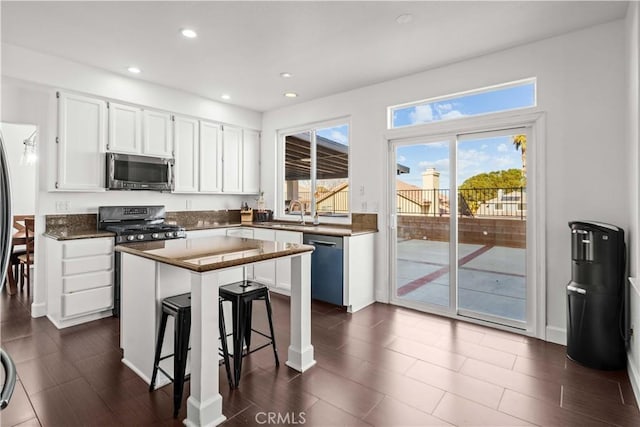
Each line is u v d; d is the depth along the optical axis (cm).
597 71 263
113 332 304
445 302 354
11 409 192
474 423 183
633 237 226
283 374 232
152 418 186
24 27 270
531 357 258
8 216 87
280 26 268
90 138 354
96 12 248
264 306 378
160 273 214
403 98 371
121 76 369
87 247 324
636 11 209
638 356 204
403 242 384
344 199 448
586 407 196
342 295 365
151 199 434
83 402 199
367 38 287
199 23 265
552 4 236
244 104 479
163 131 412
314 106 455
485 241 330
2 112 320
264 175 526
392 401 203
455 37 285
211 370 184
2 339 287
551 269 286
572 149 274
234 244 250
